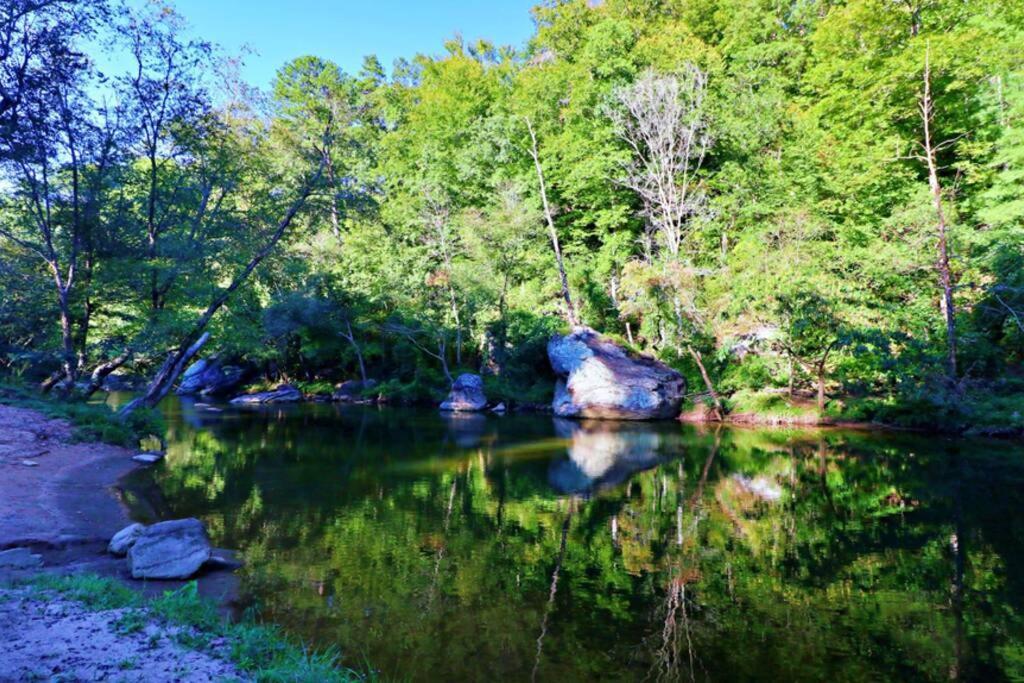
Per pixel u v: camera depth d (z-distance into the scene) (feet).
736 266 86.69
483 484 42.16
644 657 17.61
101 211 55.77
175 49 54.08
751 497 37.91
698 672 16.72
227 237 59.62
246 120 59.36
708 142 100.94
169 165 59.98
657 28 120.06
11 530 26.53
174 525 24.11
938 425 62.85
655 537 29.78
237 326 69.51
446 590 22.80
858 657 17.60
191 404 110.63
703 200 100.99
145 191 59.72
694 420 81.92
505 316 107.14
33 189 51.67
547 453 55.42
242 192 62.13
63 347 59.11
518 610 21.07
